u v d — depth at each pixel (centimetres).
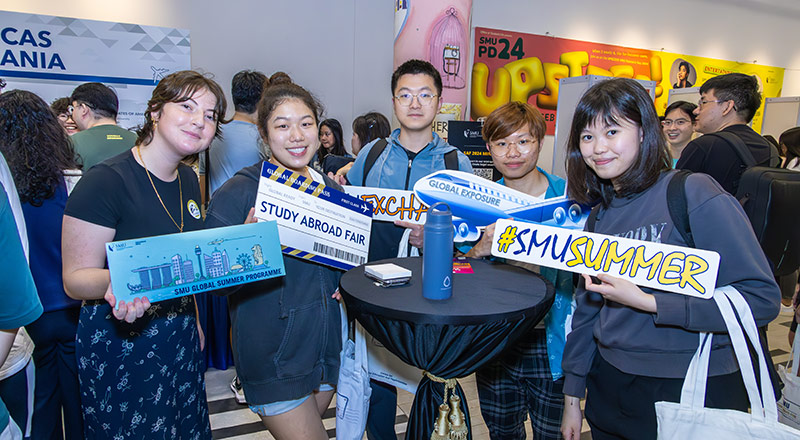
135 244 94
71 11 384
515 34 580
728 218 86
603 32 642
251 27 443
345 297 99
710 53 733
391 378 142
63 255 106
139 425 115
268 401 123
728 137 198
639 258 91
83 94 217
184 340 123
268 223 109
